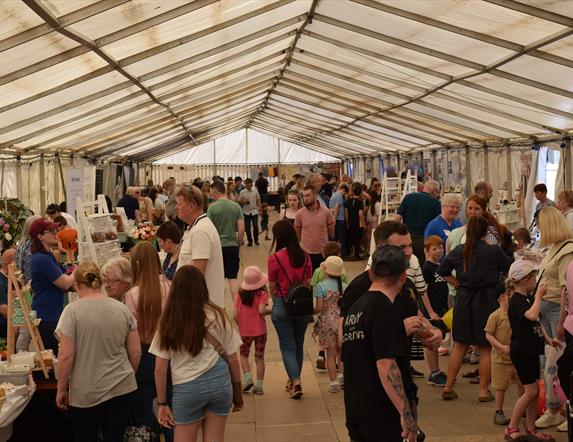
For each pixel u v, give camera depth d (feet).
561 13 30.27
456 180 74.49
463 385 26.32
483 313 23.77
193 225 22.26
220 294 21.91
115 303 17.85
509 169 62.59
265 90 79.77
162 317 16.25
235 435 22.00
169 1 29.94
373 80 57.57
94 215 29.09
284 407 24.48
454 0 32.30
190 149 134.92
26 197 51.55
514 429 20.80
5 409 18.15
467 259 23.89
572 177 51.29
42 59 31.89
